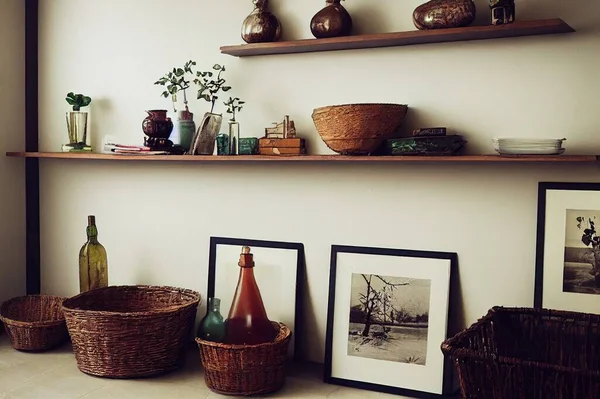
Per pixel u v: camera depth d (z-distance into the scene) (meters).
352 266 2.46
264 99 2.63
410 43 2.34
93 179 3.03
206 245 2.79
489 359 1.66
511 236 2.25
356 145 2.24
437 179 2.35
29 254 3.17
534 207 2.22
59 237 3.13
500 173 2.26
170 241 2.87
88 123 3.01
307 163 2.57
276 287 2.62
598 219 2.11
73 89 3.04
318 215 2.56
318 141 2.54
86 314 2.38
